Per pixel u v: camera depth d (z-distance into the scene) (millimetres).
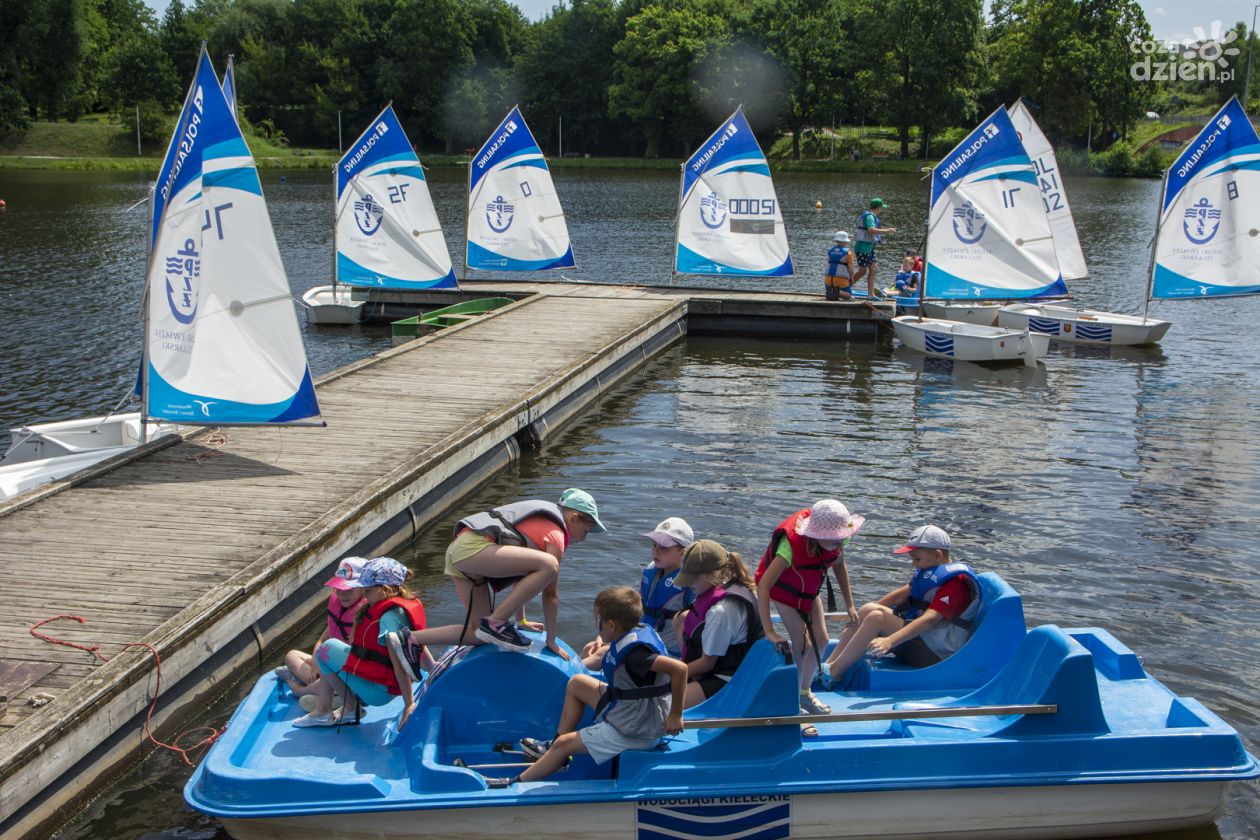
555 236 27031
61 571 8977
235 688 8688
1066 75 87250
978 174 23234
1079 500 13367
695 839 6453
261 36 107062
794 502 13227
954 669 7496
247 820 6312
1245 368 21734
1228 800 7227
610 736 6418
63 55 90125
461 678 6895
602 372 19047
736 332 25469
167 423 12570
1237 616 10039
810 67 93625
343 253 24766
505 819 6332
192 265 12023
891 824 6598
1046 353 22953
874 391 19609
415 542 12000
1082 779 6590
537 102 108875
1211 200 23094
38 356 21391
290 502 10766
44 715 6723
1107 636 7719
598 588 10570
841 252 25391
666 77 96812
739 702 6590
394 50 105250
